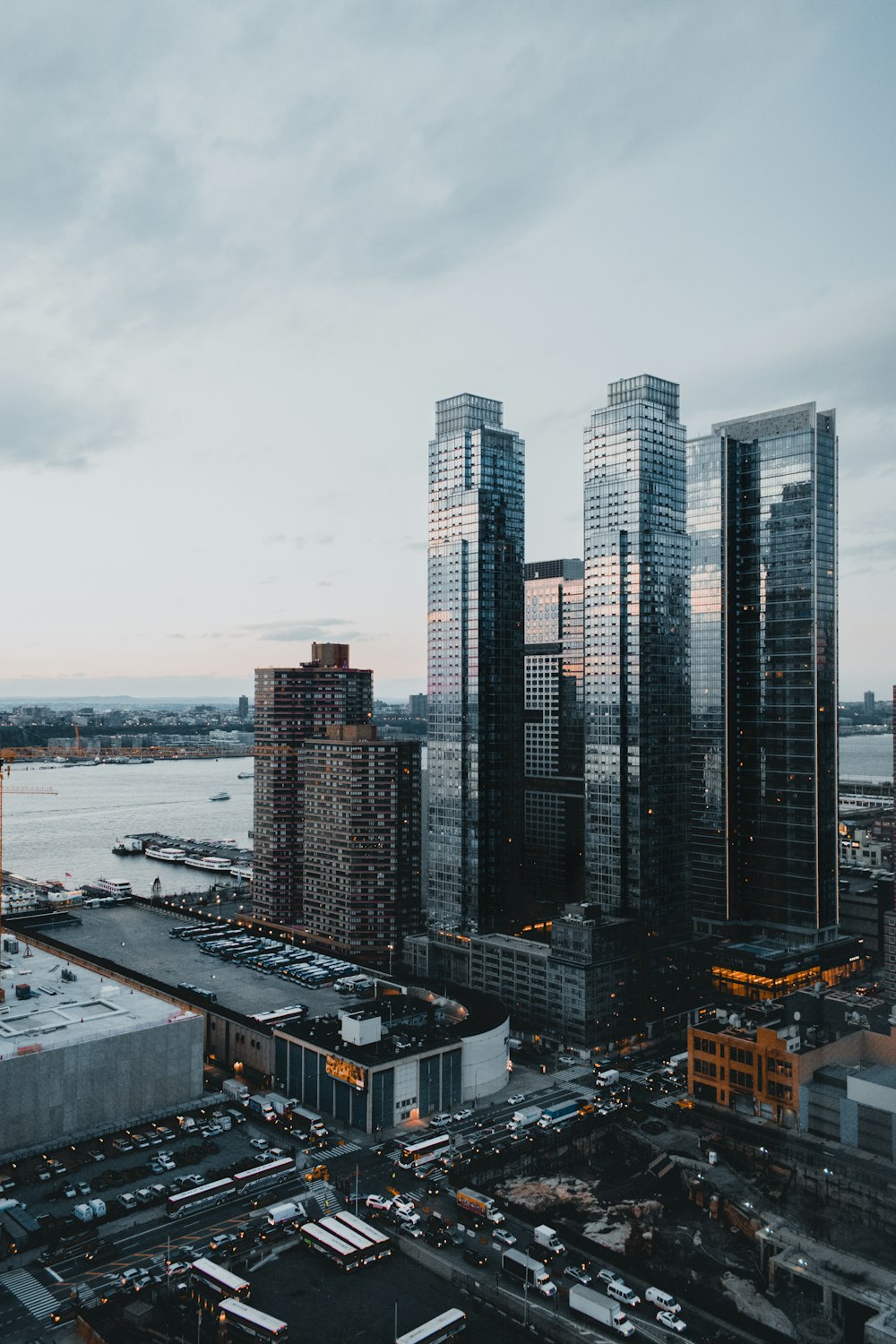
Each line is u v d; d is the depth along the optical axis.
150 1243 188.50
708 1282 185.38
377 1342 160.88
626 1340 163.50
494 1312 170.75
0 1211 197.38
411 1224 197.00
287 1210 197.25
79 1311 165.88
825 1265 183.75
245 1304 168.12
